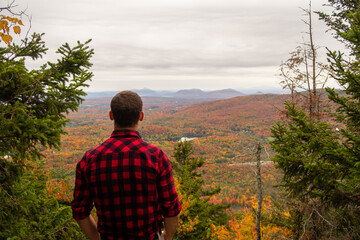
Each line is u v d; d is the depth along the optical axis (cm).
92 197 132
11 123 210
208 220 1269
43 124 230
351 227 385
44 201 342
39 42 315
